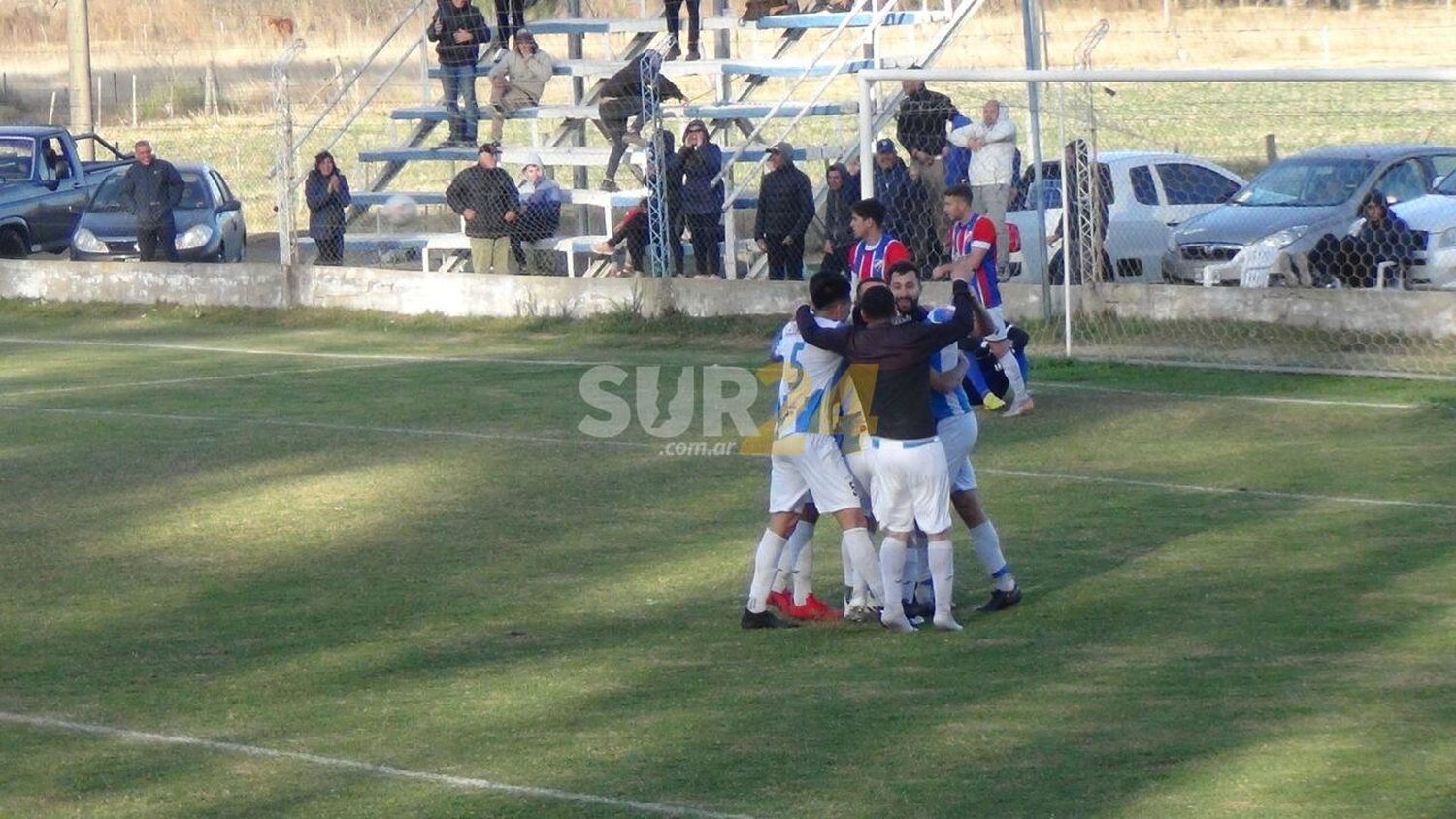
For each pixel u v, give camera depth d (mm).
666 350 72250
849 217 73562
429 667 31375
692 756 26219
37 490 47469
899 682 29875
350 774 25766
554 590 36625
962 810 23688
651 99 82438
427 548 40375
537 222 86312
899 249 45594
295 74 192500
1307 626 32438
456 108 96125
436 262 98562
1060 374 63281
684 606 35344
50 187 106750
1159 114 118375
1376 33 157875
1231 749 25812
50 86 195125
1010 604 34531
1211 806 23516
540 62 94438
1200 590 35250
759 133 89375
